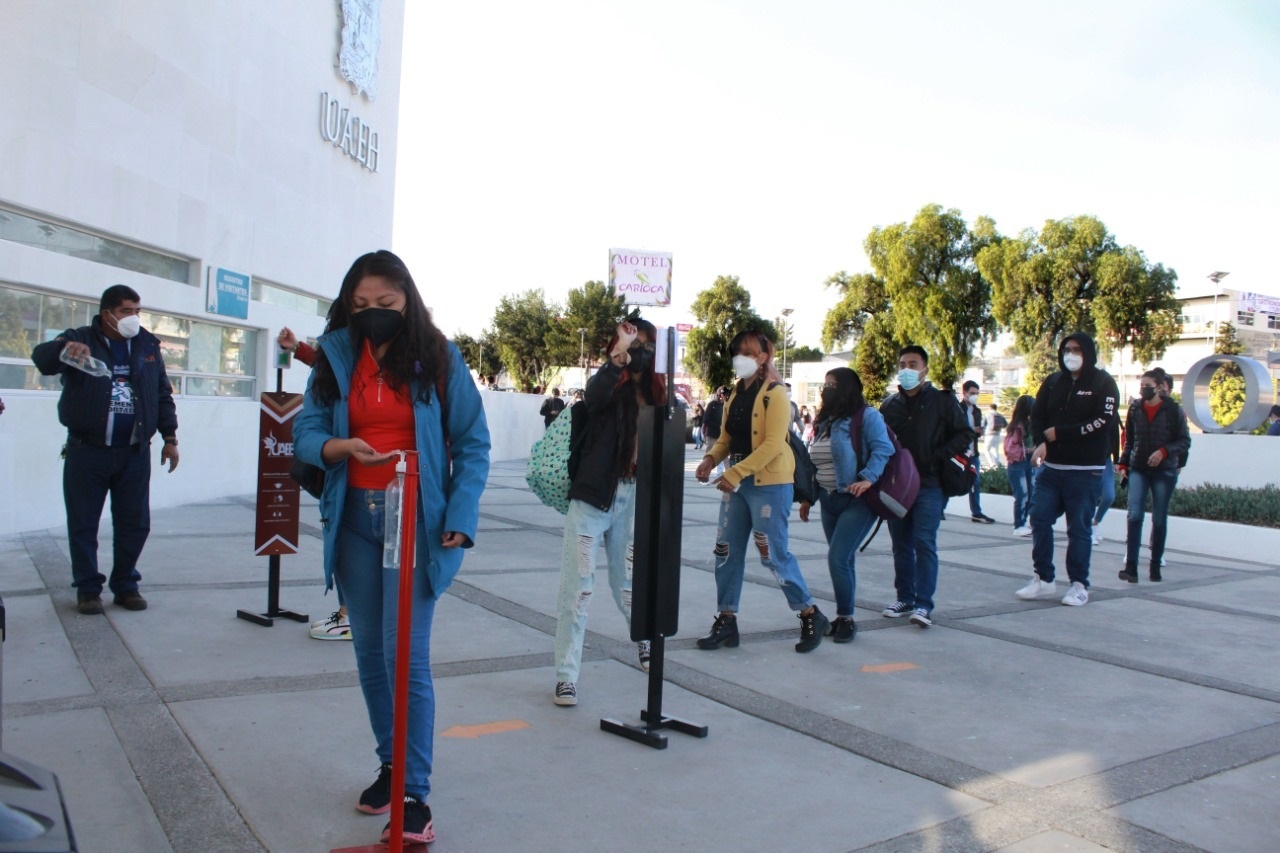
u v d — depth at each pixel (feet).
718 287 194.49
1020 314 136.46
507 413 79.00
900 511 18.61
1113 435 25.91
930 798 11.23
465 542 9.71
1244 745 13.46
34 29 26.91
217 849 9.24
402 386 9.70
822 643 18.63
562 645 14.20
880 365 150.82
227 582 21.39
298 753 11.65
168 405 19.65
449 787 11.03
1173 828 10.57
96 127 29.50
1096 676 16.88
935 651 18.34
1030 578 27.09
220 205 36.32
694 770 11.84
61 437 28.50
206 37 35.09
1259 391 48.73
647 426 12.84
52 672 14.44
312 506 35.94
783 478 17.35
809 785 11.50
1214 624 21.71
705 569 26.40
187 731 12.19
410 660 9.63
